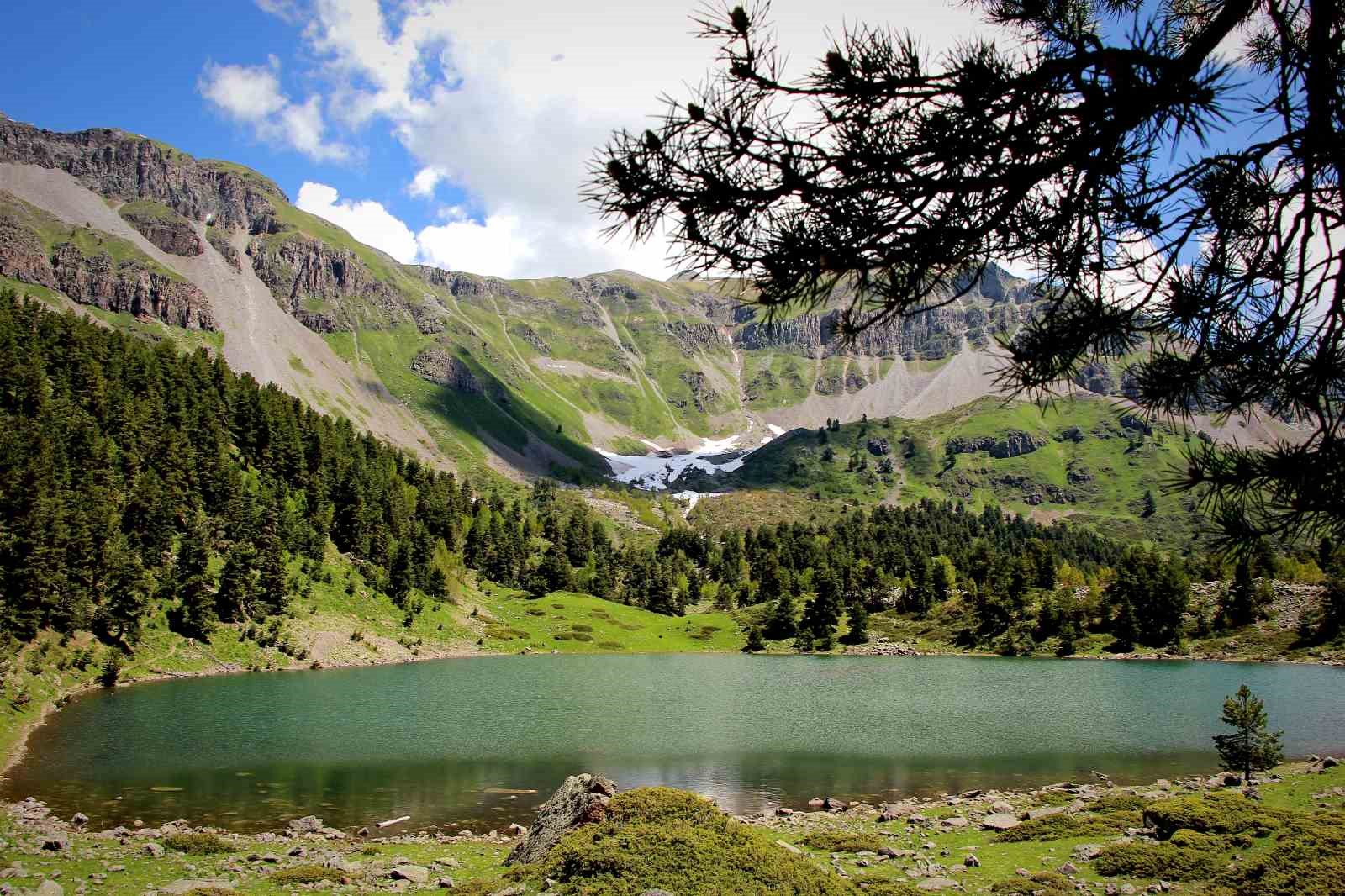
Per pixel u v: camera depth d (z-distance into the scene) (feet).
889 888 63.67
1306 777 110.63
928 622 538.47
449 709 237.45
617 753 172.04
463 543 622.95
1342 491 20.11
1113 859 70.03
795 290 20.08
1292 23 21.58
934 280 20.44
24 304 502.38
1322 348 21.74
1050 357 21.62
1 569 237.45
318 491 466.70
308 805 122.01
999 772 149.79
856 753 172.45
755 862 53.62
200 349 569.64
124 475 359.25
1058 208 20.43
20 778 137.69
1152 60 18.57
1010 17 25.22
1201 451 21.81
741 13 18.61
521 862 73.26
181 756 160.35
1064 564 620.49
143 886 74.38
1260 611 425.69
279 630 346.74
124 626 280.92
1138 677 330.13
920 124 18.75
